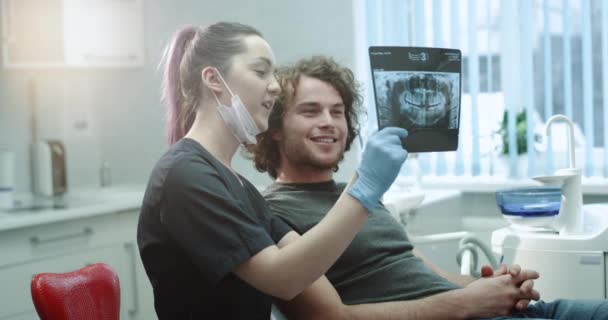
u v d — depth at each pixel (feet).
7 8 10.32
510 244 7.00
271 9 10.75
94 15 10.93
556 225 7.00
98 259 9.57
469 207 10.02
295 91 5.79
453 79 5.25
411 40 10.02
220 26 4.65
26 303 8.59
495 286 5.23
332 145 5.81
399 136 4.62
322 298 5.04
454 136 5.26
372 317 5.02
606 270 6.59
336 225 4.13
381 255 5.63
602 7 8.95
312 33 10.52
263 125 4.66
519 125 9.67
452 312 5.08
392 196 8.07
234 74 4.51
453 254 9.57
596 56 9.09
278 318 5.59
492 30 9.71
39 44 10.52
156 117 11.79
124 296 9.98
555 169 9.52
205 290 4.45
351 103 6.16
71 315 4.15
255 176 10.94
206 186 4.22
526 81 9.44
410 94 5.10
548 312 5.47
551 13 9.29
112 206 9.62
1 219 8.29
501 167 9.89
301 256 4.09
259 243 4.19
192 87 4.64
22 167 11.11
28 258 8.59
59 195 11.14
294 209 5.65
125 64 11.30
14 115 11.03
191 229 4.18
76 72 11.94
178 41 4.90
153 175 4.43
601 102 9.16
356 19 10.36
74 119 11.89
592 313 5.31
